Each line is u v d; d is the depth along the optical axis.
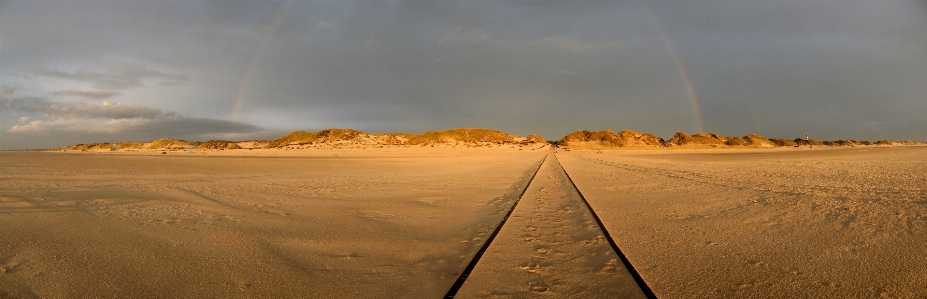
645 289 4.73
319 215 10.09
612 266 5.76
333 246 7.05
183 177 22.70
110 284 5.16
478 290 4.92
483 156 71.19
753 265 5.64
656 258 6.10
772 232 7.55
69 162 41.91
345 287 5.05
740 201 11.34
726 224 8.41
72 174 24.52
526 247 6.89
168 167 34.03
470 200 13.00
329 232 8.16
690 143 156.25
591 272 5.54
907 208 9.16
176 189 15.77
